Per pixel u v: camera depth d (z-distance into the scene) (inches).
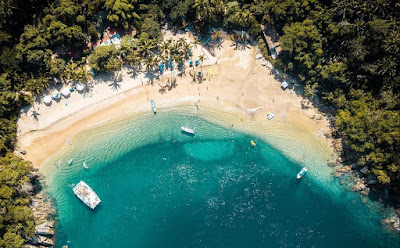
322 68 2787.9
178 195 2908.5
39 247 2765.7
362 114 2628.0
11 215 2546.8
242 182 2925.7
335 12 2677.2
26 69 2891.2
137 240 2824.8
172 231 2832.2
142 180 2935.5
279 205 2871.6
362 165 2800.2
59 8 2765.7
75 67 2952.8
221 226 2832.2
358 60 2662.4
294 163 2935.5
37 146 2933.1
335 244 2778.1
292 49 2773.1
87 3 2851.9
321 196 2883.9
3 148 2768.2
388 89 2682.1
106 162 2938.0
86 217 2866.6
